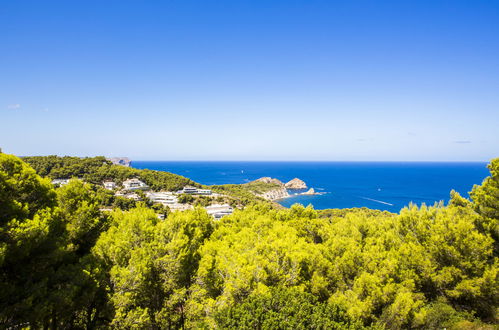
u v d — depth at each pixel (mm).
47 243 13602
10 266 12398
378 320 14516
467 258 16000
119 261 16859
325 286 17438
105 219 21641
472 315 15609
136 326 14734
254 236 22406
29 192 14008
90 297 14422
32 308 11586
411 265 17453
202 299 16828
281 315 11906
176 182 126500
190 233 20844
